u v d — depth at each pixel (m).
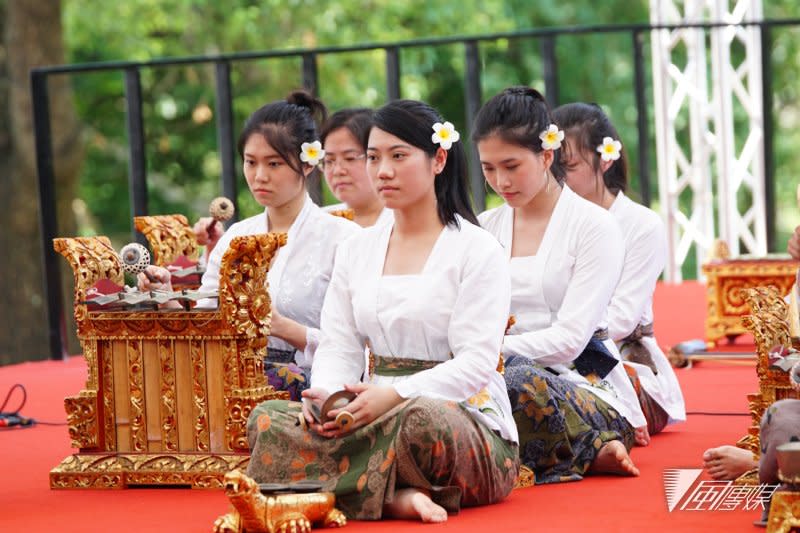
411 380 8.62
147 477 9.89
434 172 8.98
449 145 8.90
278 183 10.91
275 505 8.16
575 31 20.02
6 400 13.24
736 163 23.12
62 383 16.31
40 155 19.66
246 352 9.81
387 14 34.50
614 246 10.52
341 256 9.34
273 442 8.73
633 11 38.41
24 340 29.06
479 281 8.82
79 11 33.50
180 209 37.03
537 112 10.06
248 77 34.31
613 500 9.01
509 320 9.38
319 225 11.08
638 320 11.73
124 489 9.91
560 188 10.73
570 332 10.30
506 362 10.22
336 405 8.58
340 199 12.62
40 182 19.67
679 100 23.38
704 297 21.56
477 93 20.09
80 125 28.48
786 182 40.81
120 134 37.16
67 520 8.92
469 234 8.95
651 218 11.96
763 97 21.39
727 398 13.64
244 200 33.22
